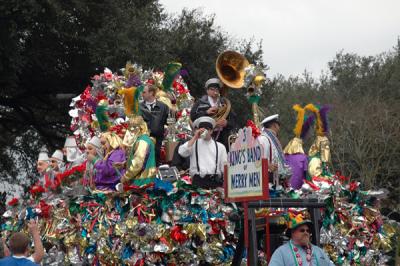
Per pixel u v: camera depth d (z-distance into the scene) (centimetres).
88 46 4141
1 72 3925
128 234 1616
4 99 4666
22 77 4438
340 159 5459
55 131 5059
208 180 1750
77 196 1744
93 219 1692
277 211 1550
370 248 1897
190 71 4619
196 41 4628
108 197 1672
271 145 1830
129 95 1809
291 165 2056
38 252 1504
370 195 1892
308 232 1302
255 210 1545
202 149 1761
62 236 1770
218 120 2030
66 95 3108
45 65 4309
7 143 5162
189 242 1636
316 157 2070
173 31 4647
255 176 1309
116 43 4072
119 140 1823
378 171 5403
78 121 2250
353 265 1866
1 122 4972
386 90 7306
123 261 1622
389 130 5484
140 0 4562
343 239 1841
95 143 1825
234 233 1652
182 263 1639
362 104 5891
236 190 1381
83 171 1875
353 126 5525
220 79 2070
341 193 1856
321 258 1296
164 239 1612
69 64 4350
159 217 1627
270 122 1928
